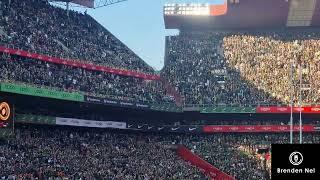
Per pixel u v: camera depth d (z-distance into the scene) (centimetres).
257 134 7344
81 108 6762
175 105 7144
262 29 9406
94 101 6303
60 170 5338
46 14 7594
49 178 5066
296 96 7225
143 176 5841
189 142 7194
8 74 5534
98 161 5959
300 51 8412
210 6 9150
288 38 9012
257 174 6266
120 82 7194
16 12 6988
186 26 9488
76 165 5622
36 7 7556
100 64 7156
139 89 7269
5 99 5500
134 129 7119
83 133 6669
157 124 7369
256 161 6644
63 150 5925
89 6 8456
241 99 7256
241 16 9050
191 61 8381
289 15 8862
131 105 6738
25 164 5147
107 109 6875
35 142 5803
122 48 8388
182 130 7288
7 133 5403
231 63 8262
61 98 5897
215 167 6475
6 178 4697
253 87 7569
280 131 7200
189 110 7156
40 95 5650
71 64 6688
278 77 7750
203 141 7238
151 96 7206
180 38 9175
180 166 6506
